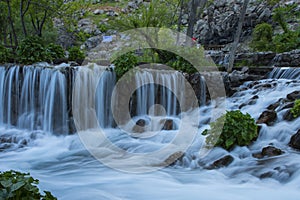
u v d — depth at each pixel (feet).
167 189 14.55
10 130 25.80
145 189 14.64
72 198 14.21
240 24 32.30
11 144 23.29
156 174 16.20
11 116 26.73
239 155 17.25
